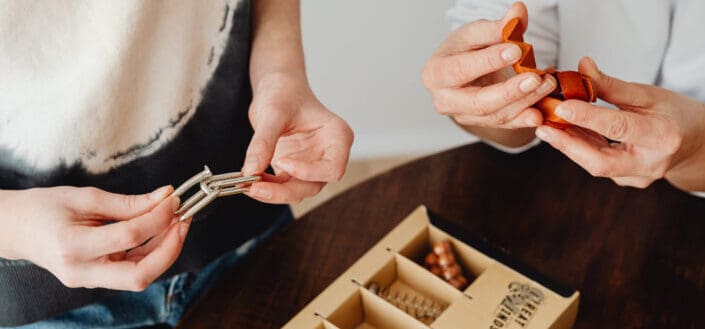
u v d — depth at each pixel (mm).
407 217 937
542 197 988
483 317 838
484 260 888
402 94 1729
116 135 850
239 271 931
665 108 809
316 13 1512
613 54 1020
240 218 989
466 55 797
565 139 775
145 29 819
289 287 920
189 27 850
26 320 899
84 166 847
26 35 782
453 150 1037
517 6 759
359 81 1681
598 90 798
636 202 979
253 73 913
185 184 756
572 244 949
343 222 972
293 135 854
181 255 954
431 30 1564
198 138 913
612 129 761
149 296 980
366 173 1861
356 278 868
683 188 952
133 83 837
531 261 937
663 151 786
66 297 902
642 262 933
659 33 976
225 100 910
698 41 965
